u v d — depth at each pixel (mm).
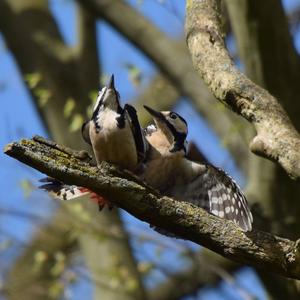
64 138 15203
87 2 15617
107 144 8641
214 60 7863
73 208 14398
